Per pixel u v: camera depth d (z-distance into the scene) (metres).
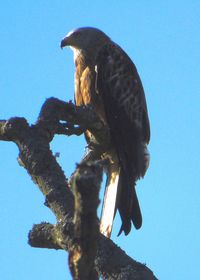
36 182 9.17
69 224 6.95
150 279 7.88
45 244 8.31
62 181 9.00
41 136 9.89
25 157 9.45
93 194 5.91
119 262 8.03
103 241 8.23
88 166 6.08
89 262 6.24
